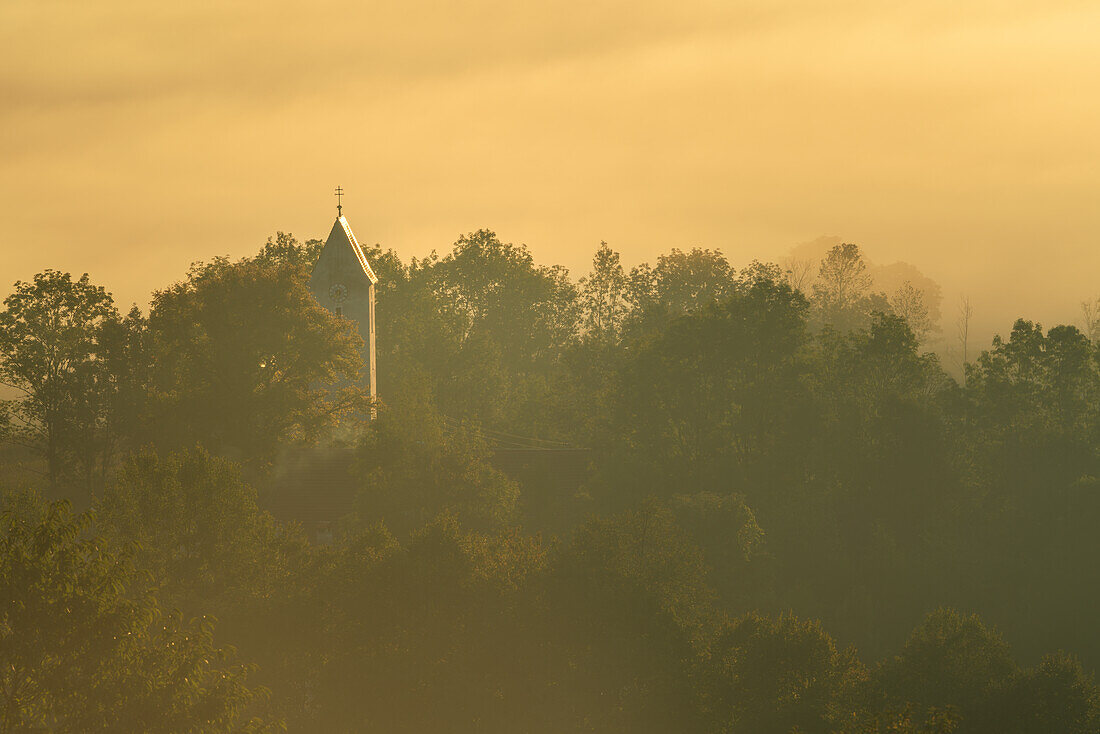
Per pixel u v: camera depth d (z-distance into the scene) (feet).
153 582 479.41
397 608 501.97
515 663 486.79
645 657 499.10
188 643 301.22
